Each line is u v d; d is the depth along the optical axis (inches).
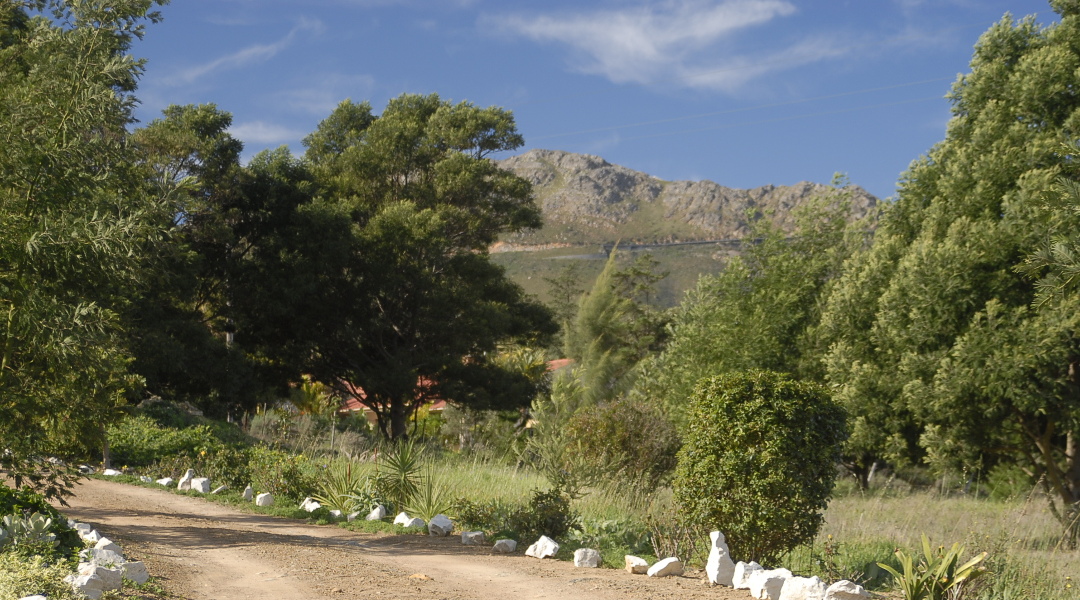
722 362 836.0
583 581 307.7
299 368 1412.4
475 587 296.5
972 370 542.9
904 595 276.4
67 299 365.1
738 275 887.7
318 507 561.6
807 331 820.6
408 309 1409.9
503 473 635.5
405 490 537.3
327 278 1337.4
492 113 1553.9
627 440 601.0
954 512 458.3
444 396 1387.8
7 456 374.3
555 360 2023.9
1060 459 668.7
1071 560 341.7
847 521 422.6
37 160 346.9
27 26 452.1
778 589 274.1
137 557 331.6
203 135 1253.1
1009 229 549.0
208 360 1141.7
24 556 258.7
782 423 307.0
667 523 370.9
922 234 650.2
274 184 1310.3
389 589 289.9
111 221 341.1
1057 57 585.3
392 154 1491.1
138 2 364.2
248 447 934.4
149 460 837.2
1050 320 524.1
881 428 632.4
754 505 307.1
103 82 365.7
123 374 520.7
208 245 1293.1
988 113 618.2
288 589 288.7
